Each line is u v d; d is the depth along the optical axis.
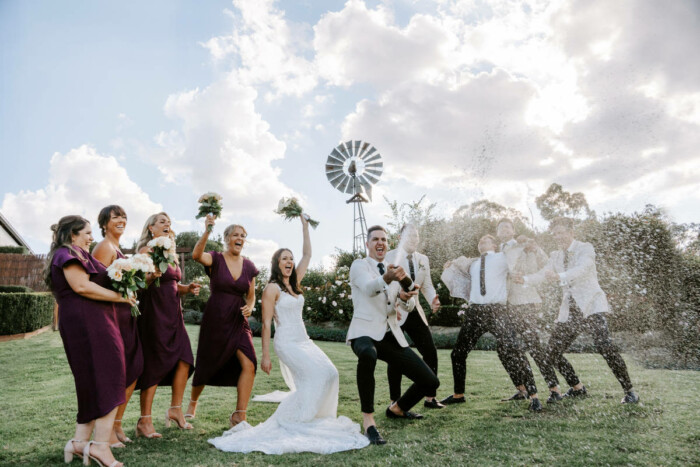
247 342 3.58
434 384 3.35
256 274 3.80
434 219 9.23
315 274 14.09
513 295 3.91
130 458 2.68
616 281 4.04
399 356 3.40
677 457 2.34
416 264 4.26
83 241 2.78
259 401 4.27
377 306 3.43
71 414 3.71
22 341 8.66
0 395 4.45
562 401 3.59
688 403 3.22
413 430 3.14
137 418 3.72
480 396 4.10
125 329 2.99
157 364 3.23
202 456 2.71
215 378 3.64
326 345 8.76
